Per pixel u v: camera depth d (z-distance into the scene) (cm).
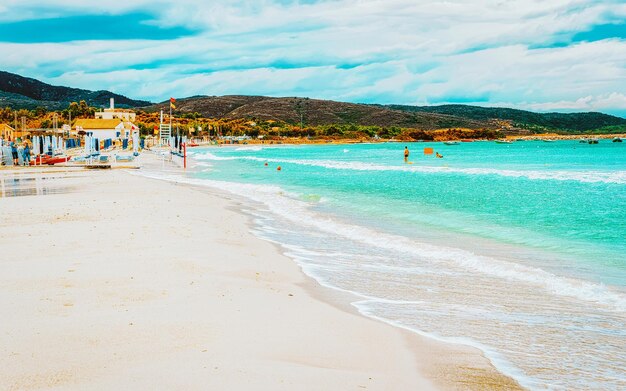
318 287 1047
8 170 4353
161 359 638
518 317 865
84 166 4809
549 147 14650
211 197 2662
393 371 632
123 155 6981
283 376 600
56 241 1382
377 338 750
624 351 717
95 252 1255
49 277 1021
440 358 680
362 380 600
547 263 1284
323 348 701
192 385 566
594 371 649
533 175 4450
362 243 1530
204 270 1122
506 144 18538
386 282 1092
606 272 1188
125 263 1148
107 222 1714
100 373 593
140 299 891
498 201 2562
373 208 2317
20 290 932
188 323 776
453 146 17050
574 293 1008
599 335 780
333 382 590
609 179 3891
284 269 1197
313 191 3098
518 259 1330
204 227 1705
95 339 700
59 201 2303
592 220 1953
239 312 843
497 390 588
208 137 19238
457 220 1977
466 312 890
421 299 970
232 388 561
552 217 2038
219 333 739
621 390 597
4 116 19425
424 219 2003
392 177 4306
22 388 550
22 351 654
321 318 836
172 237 1478
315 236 1642
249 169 5397
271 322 803
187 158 7788
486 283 1084
